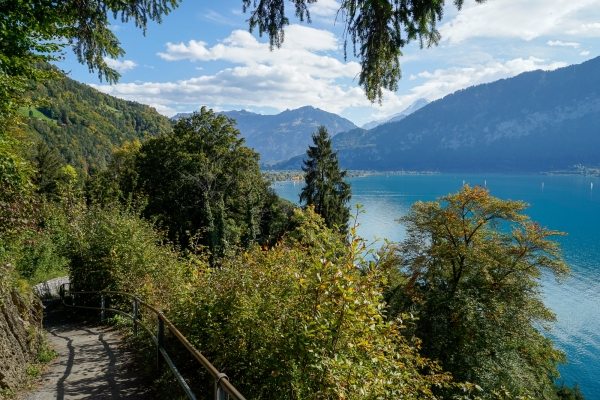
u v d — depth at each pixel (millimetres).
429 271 18703
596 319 42125
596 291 50750
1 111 6266
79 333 8680
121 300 9961
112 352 6766
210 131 34438
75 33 5684
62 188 13891
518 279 17250
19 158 5688
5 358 5066
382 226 88688
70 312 11812
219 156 34188
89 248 11805
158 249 11148
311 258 4734
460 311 14844
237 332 4371
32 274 17688
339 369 3473
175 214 32969
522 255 17578
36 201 6543
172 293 7375
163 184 34656
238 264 5273
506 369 13602
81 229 12453
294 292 4254
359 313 3707
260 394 4070
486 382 13070
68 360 6367
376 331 3979
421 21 3896
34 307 7465
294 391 3705
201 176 32094
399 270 19531
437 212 18781
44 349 6730
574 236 79250
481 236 18766
